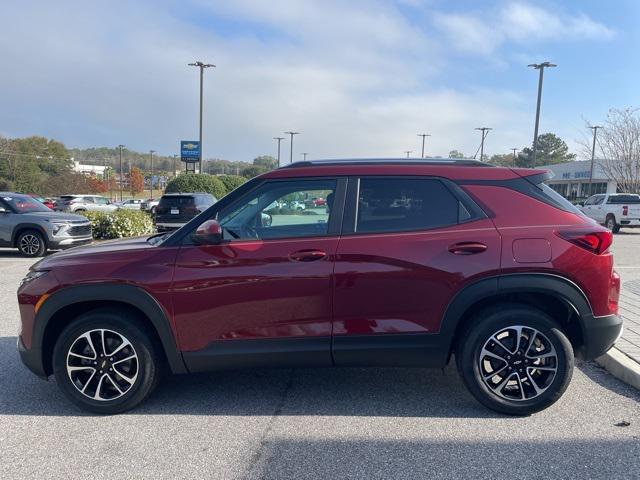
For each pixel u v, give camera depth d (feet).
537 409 12.25
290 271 12.07
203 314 12.24
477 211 12.30
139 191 306.76
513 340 12.22
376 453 10.66
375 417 12.39
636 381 13.94
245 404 13.21
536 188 12.63
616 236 66.59
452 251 11.98
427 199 12.50
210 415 12.57
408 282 12.02
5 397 13.74
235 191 12.88
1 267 36.06
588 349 12.23
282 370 15.67
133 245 13.43
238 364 12.46
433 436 11.37
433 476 9.78
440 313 12.07
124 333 12.35
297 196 12.68
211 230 11.95
